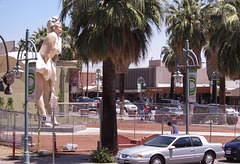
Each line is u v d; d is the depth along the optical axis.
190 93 17.05
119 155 13.58
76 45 16.38
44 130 25.06
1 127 20.33
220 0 32.03
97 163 14.83
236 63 31.41
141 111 39.59
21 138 18.73
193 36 34.41
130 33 15.96
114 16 14.57
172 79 57.47
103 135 15.98
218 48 33.31
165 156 13.34
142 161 12.82
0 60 27.08
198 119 30.66
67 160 15.49
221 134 26.38
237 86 65.81
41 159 15.70
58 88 40.75
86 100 50.66
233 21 29.23
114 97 16.14
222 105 34.22
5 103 34.78
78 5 14.78
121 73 44.66
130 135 25.11
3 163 14.54
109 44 15.38
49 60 26.28
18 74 14.77
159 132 26.70
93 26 15.70
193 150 14.09
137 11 15.39
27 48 14.14
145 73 71.38
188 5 34.41
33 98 13.81
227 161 16.39
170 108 36.69
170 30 35.62
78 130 27.00
